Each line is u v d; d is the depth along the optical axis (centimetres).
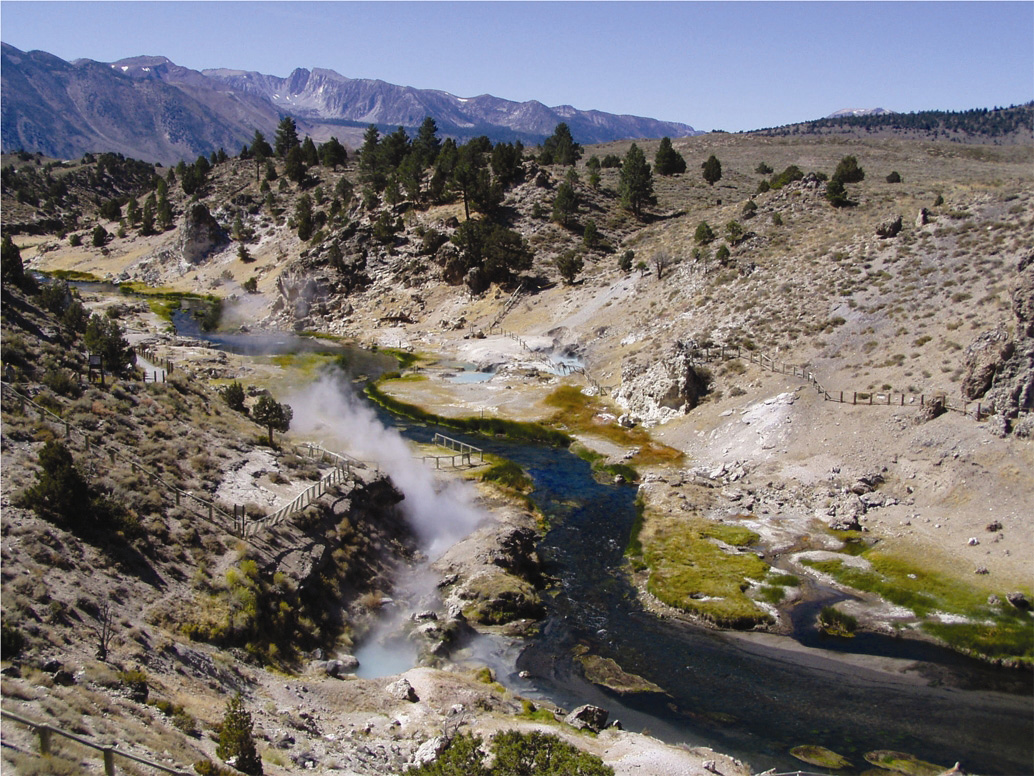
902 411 6391
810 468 6312
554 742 2508
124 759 2028
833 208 10788
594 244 13638
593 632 4506
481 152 18525
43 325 6606
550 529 5856
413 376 10138
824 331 7912
